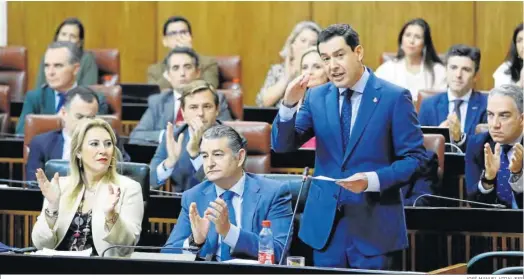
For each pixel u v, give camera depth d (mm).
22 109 23172
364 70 12594
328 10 31625
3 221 15586
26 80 26000
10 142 19188
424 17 31203
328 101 12656
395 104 12445
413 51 24500
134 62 32438
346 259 12586
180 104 19297
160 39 32344
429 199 16188
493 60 31047
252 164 17047
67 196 13719
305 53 19719
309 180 13383
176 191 17266
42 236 13461
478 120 20531
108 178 13852
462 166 17453
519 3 30781
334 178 12578
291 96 12273
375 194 12508
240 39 32094
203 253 12773
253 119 22359
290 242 12844
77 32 26547
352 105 12594
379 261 12477
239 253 12406
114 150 13859
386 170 12211
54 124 18453
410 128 12453
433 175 16266
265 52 32000
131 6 32312
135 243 13562
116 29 32375
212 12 32125
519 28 23531
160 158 17562
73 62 22938
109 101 21891
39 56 32312
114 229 13141
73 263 10102
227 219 12320
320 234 12656
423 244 14328
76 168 13820
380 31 31453
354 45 12398
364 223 12531
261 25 31984
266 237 12383
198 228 12344
